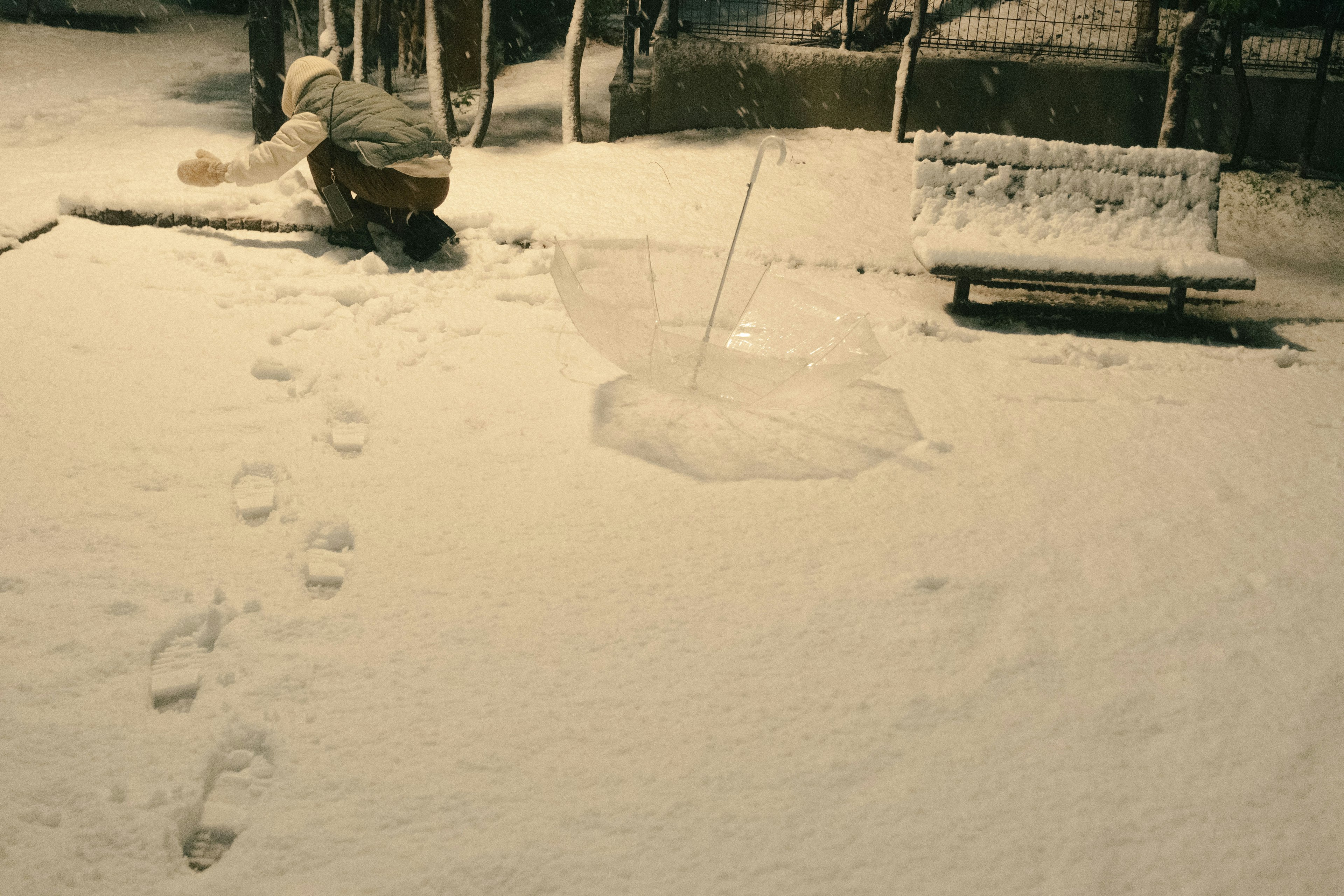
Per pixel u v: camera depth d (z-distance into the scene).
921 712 2.74
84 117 9.11
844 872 2.25
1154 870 2.27
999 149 6.23
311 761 2.51
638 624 3.07
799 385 3.68
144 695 2.71
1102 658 2.98
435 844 2.29
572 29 8.32
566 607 3.14
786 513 3.72
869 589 3.28
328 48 8.34
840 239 7.17
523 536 3.52
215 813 2.37
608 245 4.46
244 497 3.63
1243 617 3.19
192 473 3.80
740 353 3.72
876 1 9.43
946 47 9.57
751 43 9.08
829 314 4.31
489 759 2.54
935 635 3.05
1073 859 2.30
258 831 2.31
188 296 5.29
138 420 4.13
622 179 7.70
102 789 2.40
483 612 3.10
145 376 4.48
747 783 2.49
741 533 3.58
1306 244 8.00
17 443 3.91
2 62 11.16
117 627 2.94
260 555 3.35
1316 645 3.06
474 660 2.89
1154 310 6.46
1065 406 4.76
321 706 2.69
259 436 4.09
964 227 6.11
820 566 3.40
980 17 10.60
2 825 2.30
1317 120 8.81
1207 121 9.21
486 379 4.67
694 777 2.50
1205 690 2.85
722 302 4.79
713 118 9.08
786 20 11.44
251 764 2.53
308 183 6.66
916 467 4.10
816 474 4.02
